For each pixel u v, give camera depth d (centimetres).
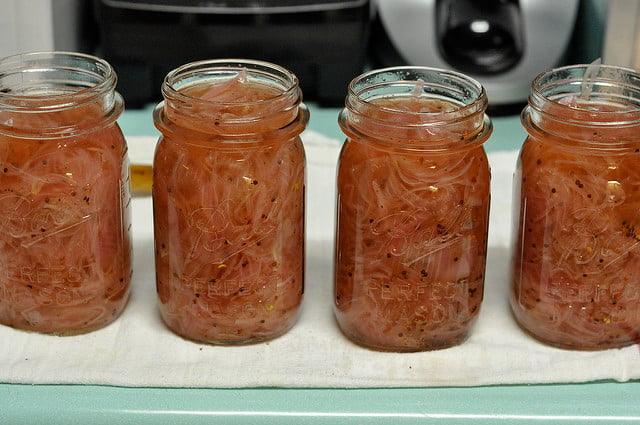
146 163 79
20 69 65
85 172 61
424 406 60
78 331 65
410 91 64
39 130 59
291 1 94
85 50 106
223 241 61
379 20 100
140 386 61
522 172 63
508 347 64
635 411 60
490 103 95
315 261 72
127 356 63
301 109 63
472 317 64
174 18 94
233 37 95
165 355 63
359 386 61
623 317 63
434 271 61
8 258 63
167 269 63
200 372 61
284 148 61
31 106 59
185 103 59
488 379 61
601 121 59
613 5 87
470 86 62
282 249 62
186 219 61
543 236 62
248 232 61
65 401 60
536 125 61
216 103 59
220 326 63
